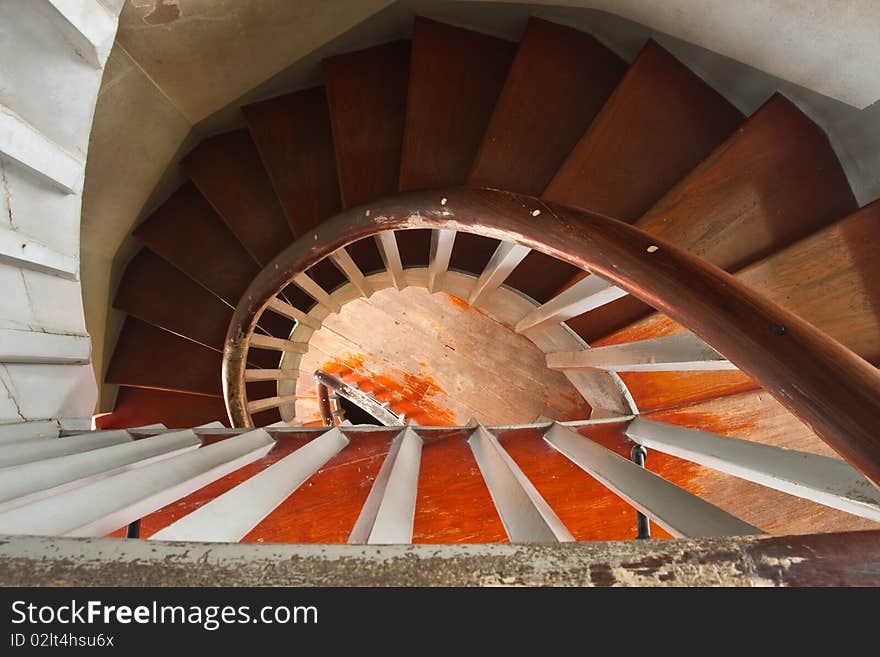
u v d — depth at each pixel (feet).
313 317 11.81
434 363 14.26
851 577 1.78
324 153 11.13
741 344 2.96
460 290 9.41
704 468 6.59
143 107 9.72
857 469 2.40
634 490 3.60
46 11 3.86
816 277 6.15
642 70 8.41
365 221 7.10
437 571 1.79
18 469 3.33
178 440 5.02
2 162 4.41
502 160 8.94
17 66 4.07
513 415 13.98
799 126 7.34
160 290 12.24
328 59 10.97
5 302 4.97
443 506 5.81
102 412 12.44
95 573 1.72
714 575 1.79
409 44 11.14
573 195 8.13
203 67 9.82
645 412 7.70
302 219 10.69
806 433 6.57
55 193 4.85
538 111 9.11
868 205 5.98
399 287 10.01
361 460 5.74
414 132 9.67
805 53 5.66
